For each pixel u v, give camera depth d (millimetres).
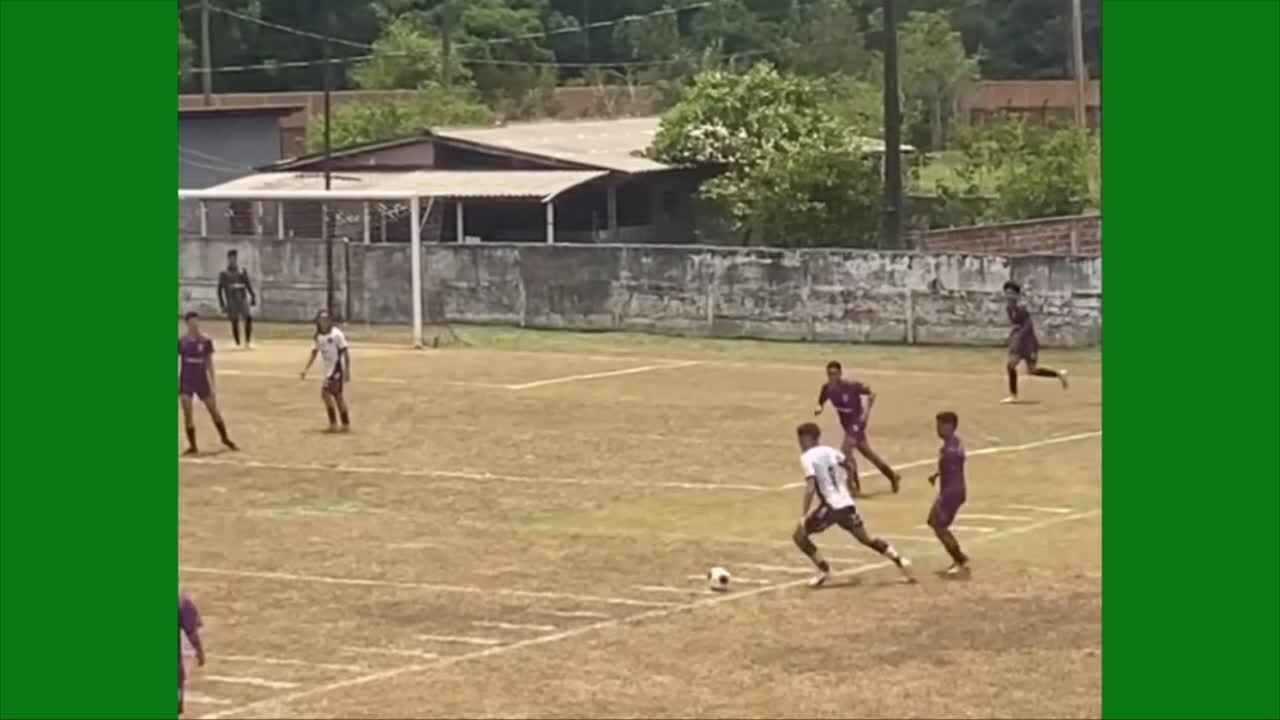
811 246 73125
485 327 66688
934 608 27422
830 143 74875
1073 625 26281
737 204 73625
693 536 32875
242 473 39531
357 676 24266
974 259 60250
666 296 64438
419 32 117438
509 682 23891
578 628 26625
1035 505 35281
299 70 115938
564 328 65938
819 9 113562
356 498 36812
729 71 92062
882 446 42000
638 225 78688
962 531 32969
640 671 24281
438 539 32969
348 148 80812
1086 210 81250
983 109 107125
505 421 45844
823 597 28219
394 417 46625
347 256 68500
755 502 35938
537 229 78188
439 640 26078
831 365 36344
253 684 23906
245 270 70375
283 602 28438
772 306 63000
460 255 67375
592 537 32938
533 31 121375
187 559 31469
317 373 55031
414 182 76062
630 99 114438
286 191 65438
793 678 23844
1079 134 82812
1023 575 29438
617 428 44781
